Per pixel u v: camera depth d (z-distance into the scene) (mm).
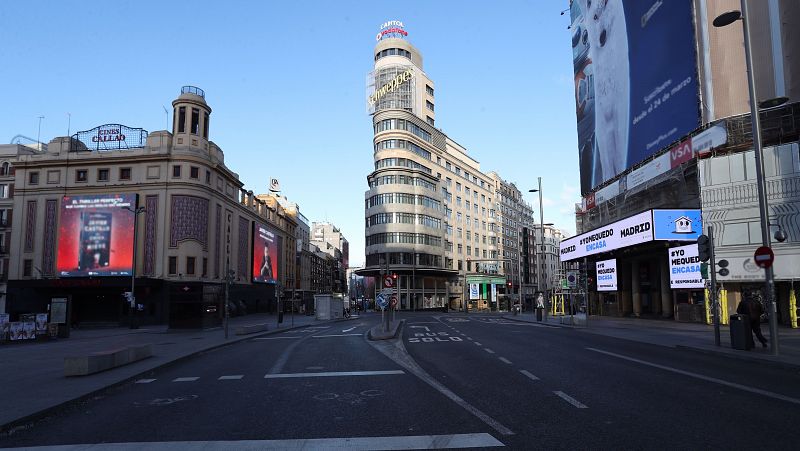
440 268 86875
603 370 11453
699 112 27406
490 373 11242
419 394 8969
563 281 60250
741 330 14344
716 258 26125
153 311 46625
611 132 37875
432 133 92250
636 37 33750
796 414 7070
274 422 7133
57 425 7223
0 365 14016
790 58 24906
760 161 13867
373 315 64500
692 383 9656
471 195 104938
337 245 178125
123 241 47562
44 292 48250
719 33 26922
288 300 74125
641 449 5535
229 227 57969
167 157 48844
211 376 11891
